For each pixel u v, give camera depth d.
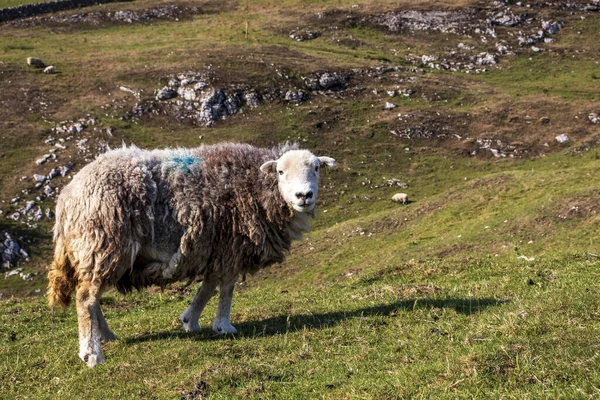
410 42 81.31
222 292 9.86
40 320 12.50
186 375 7.68
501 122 61.53
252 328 9.94
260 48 74.94
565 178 41.84
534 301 9.29
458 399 6.14
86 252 8.70
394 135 59.84
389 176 53.72
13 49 72.81
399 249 35.91
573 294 9.09
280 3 94.69
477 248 33.00
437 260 16.30
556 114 62.59
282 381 7.32
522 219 35.31
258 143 57.25
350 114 63.28
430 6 88.31
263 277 35.94
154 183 9.10
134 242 8.91
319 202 49.81
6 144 52.97
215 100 61.91
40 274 40.59
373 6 90.12
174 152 9.71
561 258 14.36
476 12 85.94
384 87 68.12
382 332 8.97
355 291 12.96
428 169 54.81
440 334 8.45
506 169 54.12
